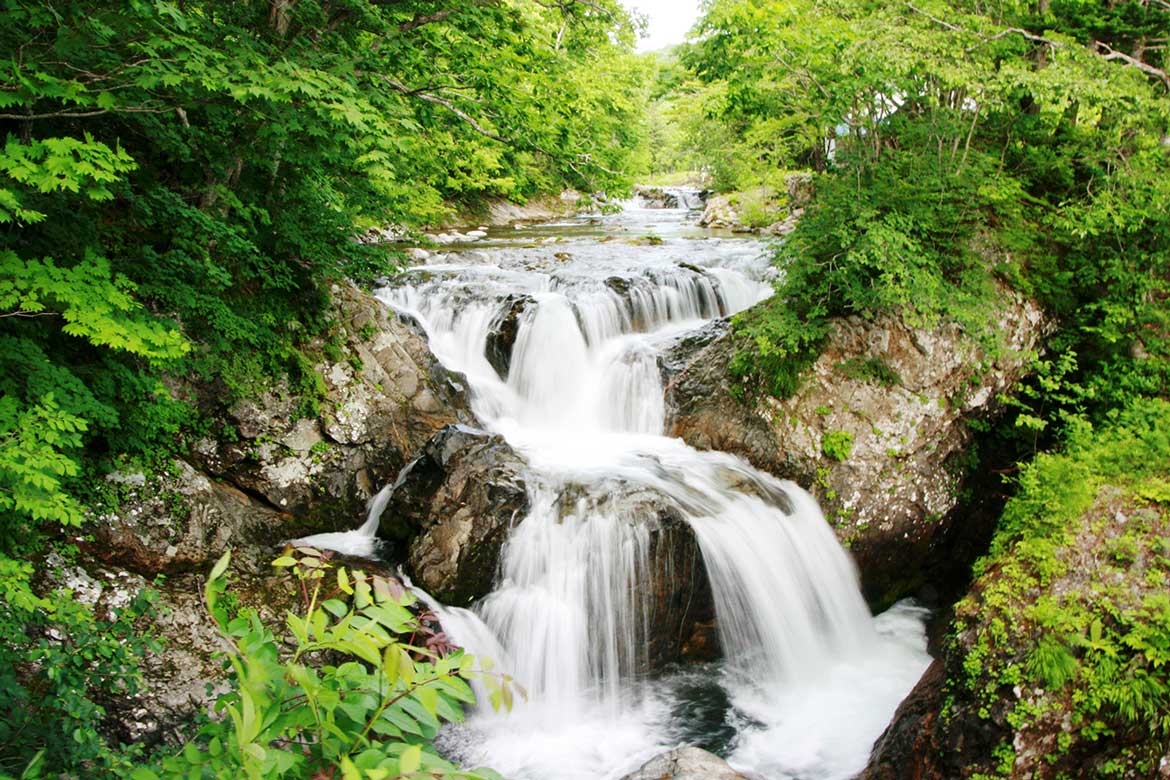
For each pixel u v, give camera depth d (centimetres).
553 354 1068
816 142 1184
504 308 1095
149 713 543
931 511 902
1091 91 774
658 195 3753
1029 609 553
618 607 700
